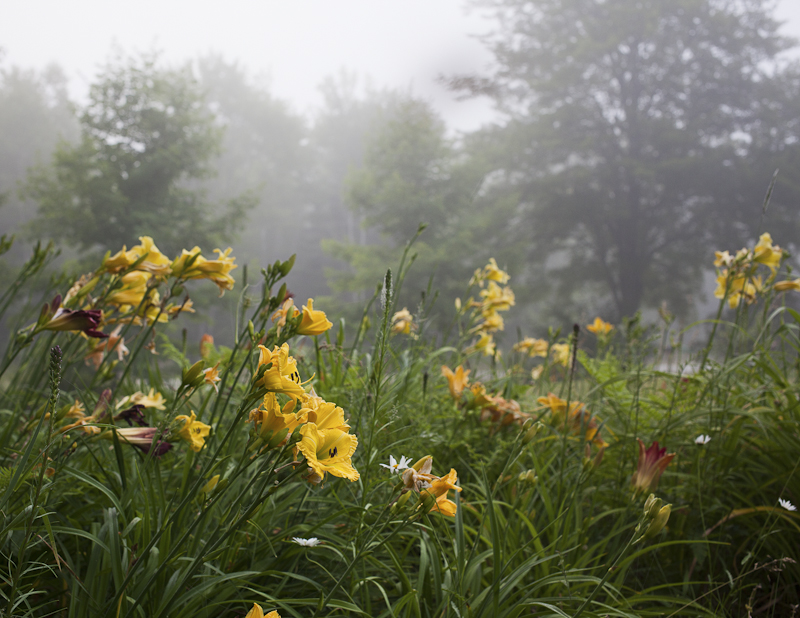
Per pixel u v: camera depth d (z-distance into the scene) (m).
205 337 3.48
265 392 1.17
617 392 3.09
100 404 1.86
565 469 2.54
